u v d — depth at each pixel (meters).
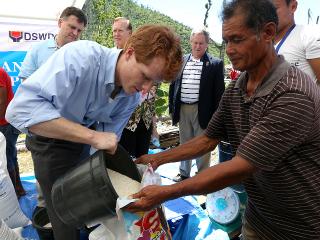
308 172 1.33
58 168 1.81
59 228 1.93
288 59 2.32
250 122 1.36
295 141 1.22
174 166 4.23
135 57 1.37
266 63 1.30
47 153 1.80
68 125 1.43
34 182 3.57
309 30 2.27
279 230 1.53
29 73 3.20
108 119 1.73
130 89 1.49
